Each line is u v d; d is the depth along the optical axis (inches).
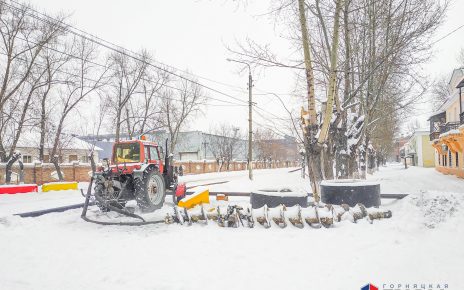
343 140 468.4
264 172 1806.1
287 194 285.9
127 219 292.7
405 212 257.4
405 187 670.5
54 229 263.9
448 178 952.9
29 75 986.1
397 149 4409.5
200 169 1819.6
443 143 1118.4
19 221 278.5
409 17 419.2
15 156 861.8
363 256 178.2
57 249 208.7
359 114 608.4
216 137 2486.5
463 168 940.6
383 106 661.3
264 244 207.2
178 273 161.5
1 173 890.1
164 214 289.1
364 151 925.8
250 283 146.9
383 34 468.8
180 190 378.3
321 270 160.4
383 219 251.8
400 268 158.7
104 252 200.8
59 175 978.1
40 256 194.5
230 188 693.9
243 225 254.8
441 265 160.1
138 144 349.1
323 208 253.9
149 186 329.7
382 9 442.6
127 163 340.2
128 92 1311.5
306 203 291.9
